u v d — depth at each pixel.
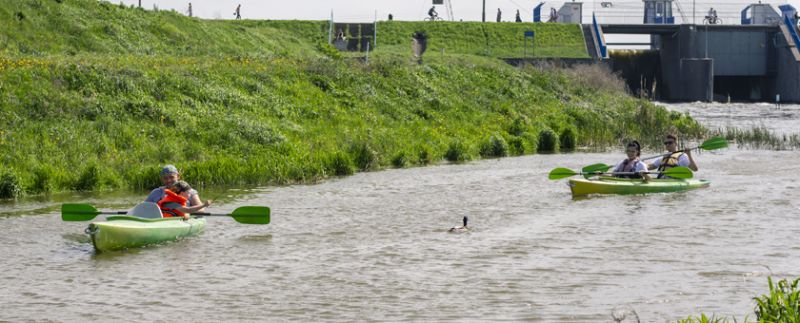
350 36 127.38
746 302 17.12
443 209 30.14
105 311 17.09
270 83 54.97
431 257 21.91
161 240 23.89
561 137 58.47
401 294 18.23
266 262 21.53
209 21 105.00
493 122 61.78
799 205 29.98
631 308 15.77
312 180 38.47
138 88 46.72
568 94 75.56
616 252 22.14
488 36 133.88
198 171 37.22
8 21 71.50
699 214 28.22
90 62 50.28
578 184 33.09
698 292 17.95
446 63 75.69
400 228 26.27
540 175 40.97
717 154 51.25
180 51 85.75
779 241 23.28
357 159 43.84
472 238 24.42
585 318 16.22
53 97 42.56
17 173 34.78
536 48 131.25
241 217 25.67
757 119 86.00
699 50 130.25
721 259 21.09
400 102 60.12
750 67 133.38
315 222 27.44
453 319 16.31
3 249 23.12
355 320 16.34
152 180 36.47
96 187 35.69
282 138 45.50
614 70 134.62
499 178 39.72
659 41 138.88
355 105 56.34
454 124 58.84
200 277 19.92
